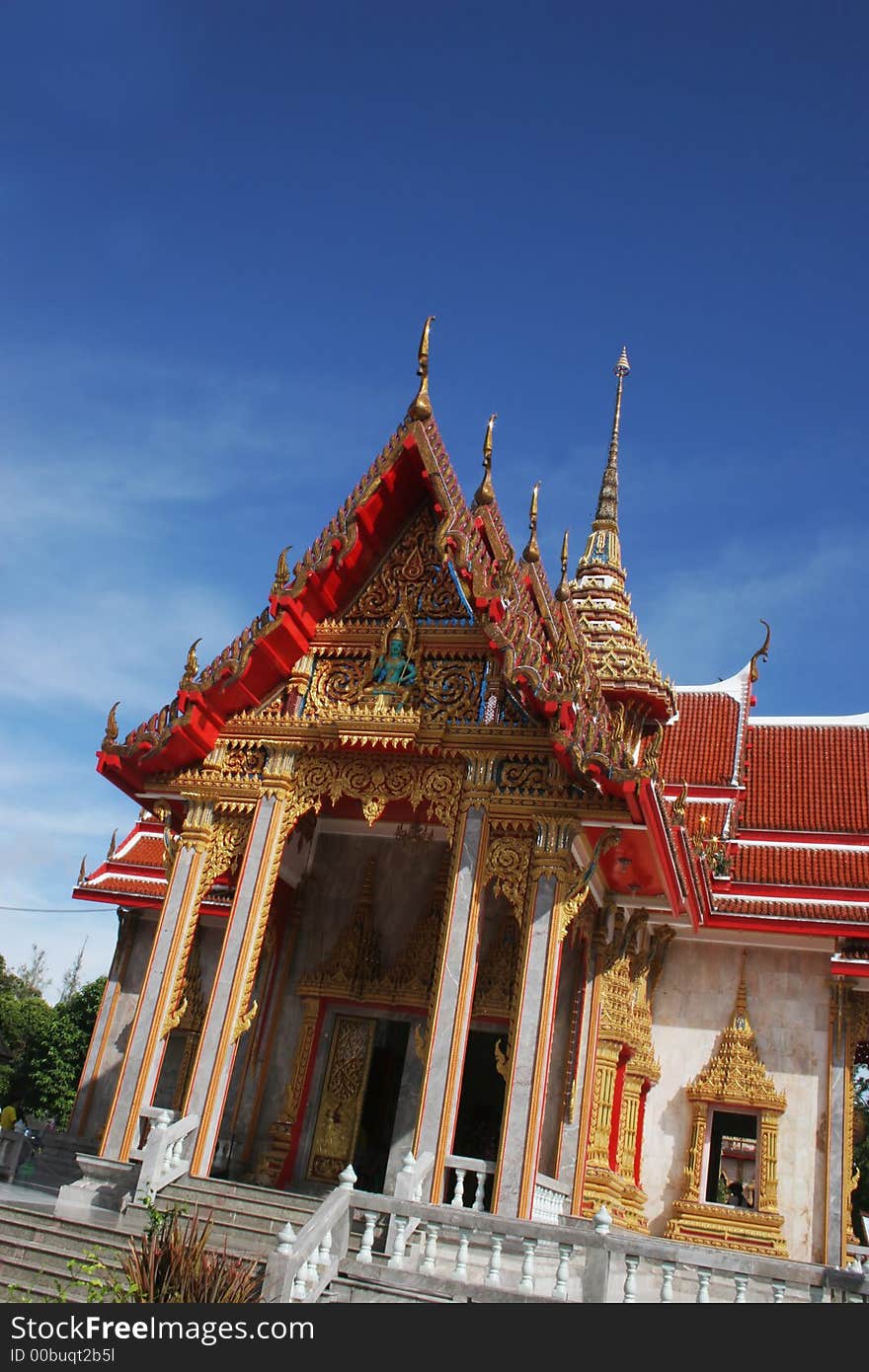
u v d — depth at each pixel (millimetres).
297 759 19219
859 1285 11398
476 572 17766
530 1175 15156
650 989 23266
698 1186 21688
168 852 19734
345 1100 20781
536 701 17125
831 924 22016
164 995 18359
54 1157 27016
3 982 89188
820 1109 21766
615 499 29188
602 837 17406
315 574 19062
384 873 22312
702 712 28891
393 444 19078
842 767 26984
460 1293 12289
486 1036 21234
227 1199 15797
